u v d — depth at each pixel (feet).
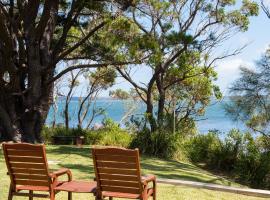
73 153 56.70
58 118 139.23
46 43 71.87
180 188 33.86
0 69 65.92
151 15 66.85
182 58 78.07
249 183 51.39
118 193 22.88
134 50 57.82
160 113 76.07
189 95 105.50
